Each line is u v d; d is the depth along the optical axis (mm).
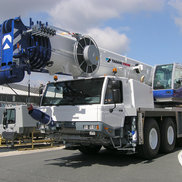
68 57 6762
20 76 5859
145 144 6969
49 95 7059
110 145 6754
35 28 5926
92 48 6973
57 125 6426
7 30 6094
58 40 6559
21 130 11805
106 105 5984
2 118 13188
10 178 5230
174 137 8664
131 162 6867
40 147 11484
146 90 7762
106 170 5875
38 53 6051
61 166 6441
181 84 9938
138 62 9586
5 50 6020
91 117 5840
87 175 5387
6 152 10148
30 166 6531
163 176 5238
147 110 7270
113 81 6039
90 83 6410
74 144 6918
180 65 10000
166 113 8219
